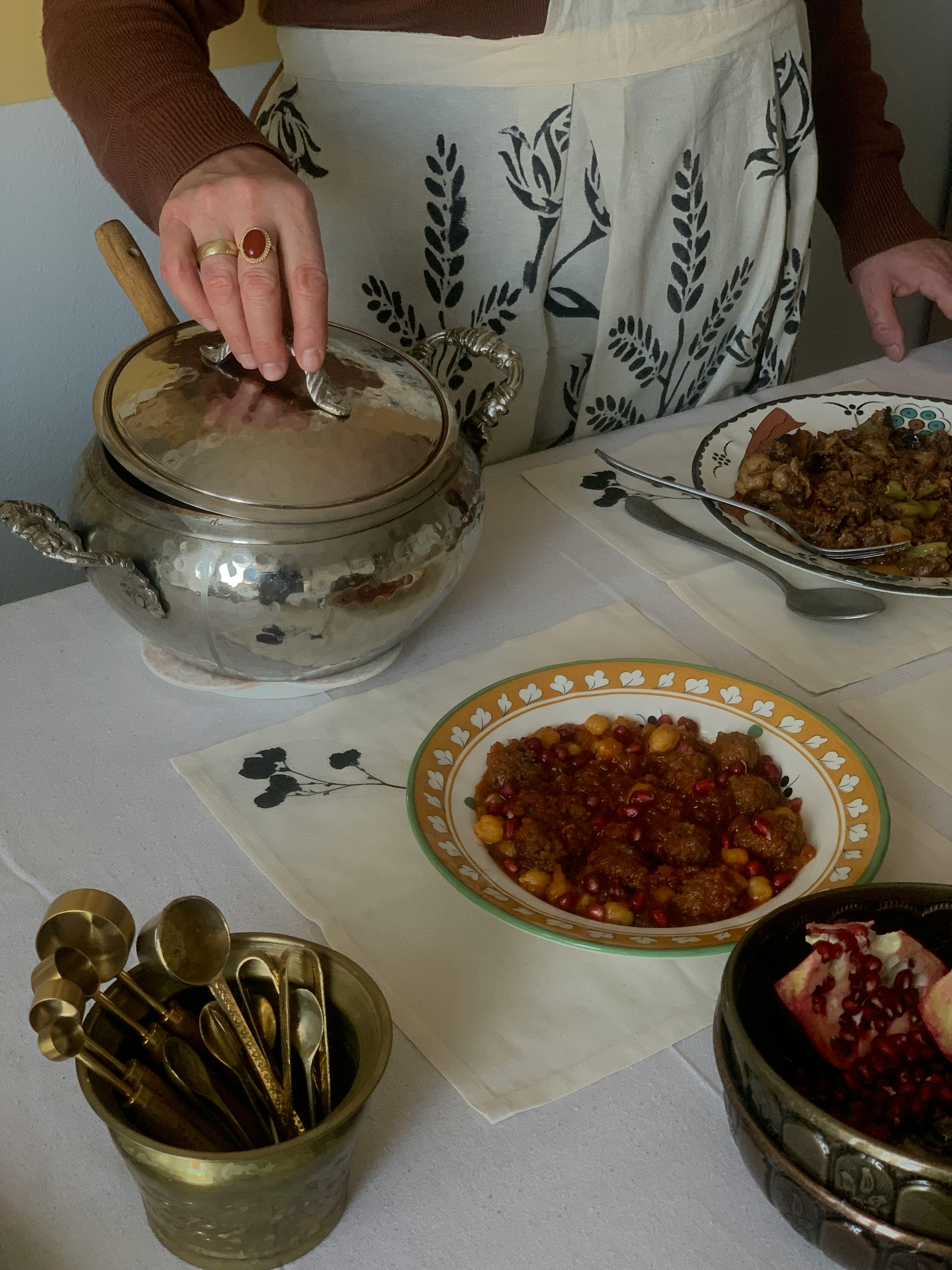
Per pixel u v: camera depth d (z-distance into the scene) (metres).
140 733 0.79
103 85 0.87
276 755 0.77
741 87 1.15
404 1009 0.60
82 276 1.44
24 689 0.82
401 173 1.12
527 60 1.06
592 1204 0.52
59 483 1.55
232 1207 0.45
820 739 0.74
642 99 1.10
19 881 0.67
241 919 0.65
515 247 1.15
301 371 0.76
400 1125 0.55
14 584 1.56
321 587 0.71
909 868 0.68
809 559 0.92
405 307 1.20
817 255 2.22
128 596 0.74
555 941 0.59
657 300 1.23
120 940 0.49
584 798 0.71
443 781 0.71
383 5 1.04
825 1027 0.52
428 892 0.67
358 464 0.72
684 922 0.64
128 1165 0.45
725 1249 0.50
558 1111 0.55
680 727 0.76
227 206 0.78
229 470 0.70
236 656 0.75
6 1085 0.57
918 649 0.88
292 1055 0.51
